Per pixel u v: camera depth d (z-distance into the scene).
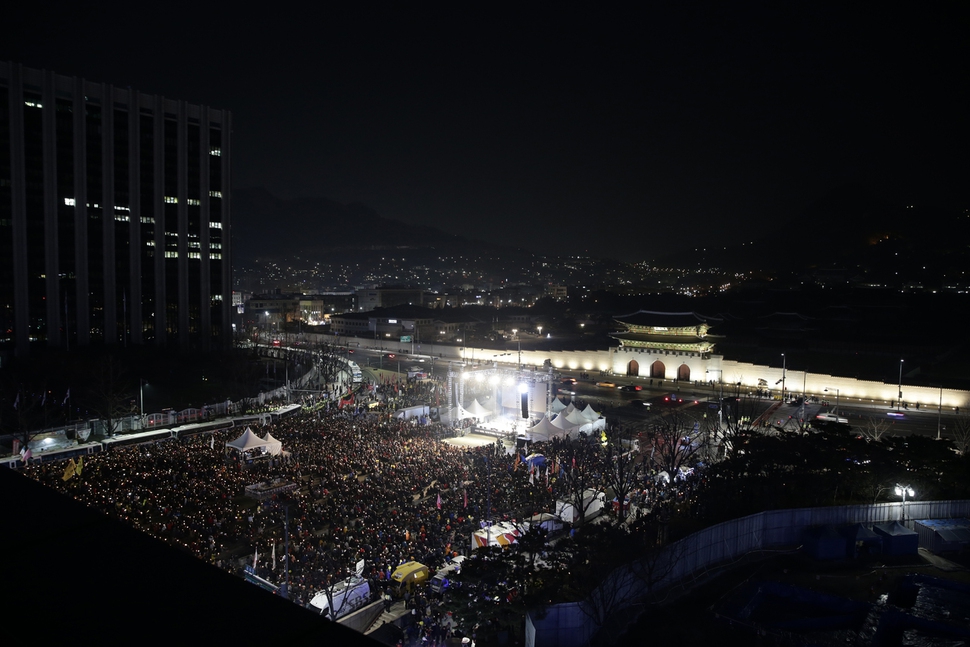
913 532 40.75
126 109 132.50
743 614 31.56
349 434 68.06
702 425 79.06
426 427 77.38
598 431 76.12
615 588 30.77
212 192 147.62
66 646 2.64
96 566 3.47
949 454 51.66
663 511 38.66
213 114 147.00
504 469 57.34
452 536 42.56
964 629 29.31
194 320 144.38
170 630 2.83
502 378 110.56
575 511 45.31
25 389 90.56
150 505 44.59
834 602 33.00
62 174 123.50
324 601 31.33
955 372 120.69
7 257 117.69
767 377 117.75
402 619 30.98
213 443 63.09
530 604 29.55
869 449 52.50
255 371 116.94
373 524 43.25
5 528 3.88
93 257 128.50
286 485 50.25
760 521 40.50
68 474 49.09
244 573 34.47
